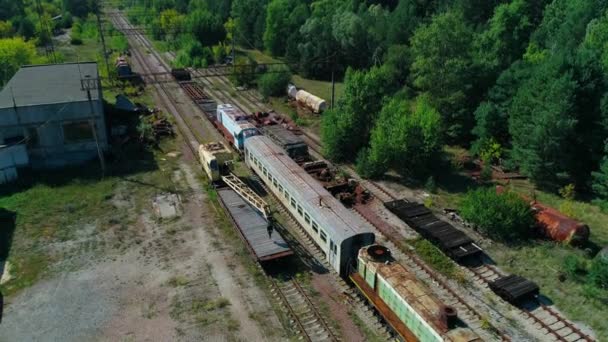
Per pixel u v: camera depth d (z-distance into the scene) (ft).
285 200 114.11
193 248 101.50
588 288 85.66
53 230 108.06
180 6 426.92
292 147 144.36
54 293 87.66
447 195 125.39
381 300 78.28
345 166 144.56
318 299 86.12
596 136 122.72
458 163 142.41
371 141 136.56
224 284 89.97
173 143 161.48
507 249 100.89
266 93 217.15
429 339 65.92
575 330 77.82
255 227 102.83
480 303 85.10
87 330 78.74
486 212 103.30
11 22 327.26
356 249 88.07
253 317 81.46
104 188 127.85
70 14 441.27
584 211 115.96
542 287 88.69
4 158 128.26
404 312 71.72
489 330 78.18
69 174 135.44
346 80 149.69
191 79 248.11
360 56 260.62
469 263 96.53
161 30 365.81
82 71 183.62
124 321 80.74
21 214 114.01
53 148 142.00
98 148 132.26
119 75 239.50
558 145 121.29
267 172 123.44
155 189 128.36
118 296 86.79
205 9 382.01
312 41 269.23
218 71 265.54
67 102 138.00
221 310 83.10
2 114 132.36
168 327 79.20
